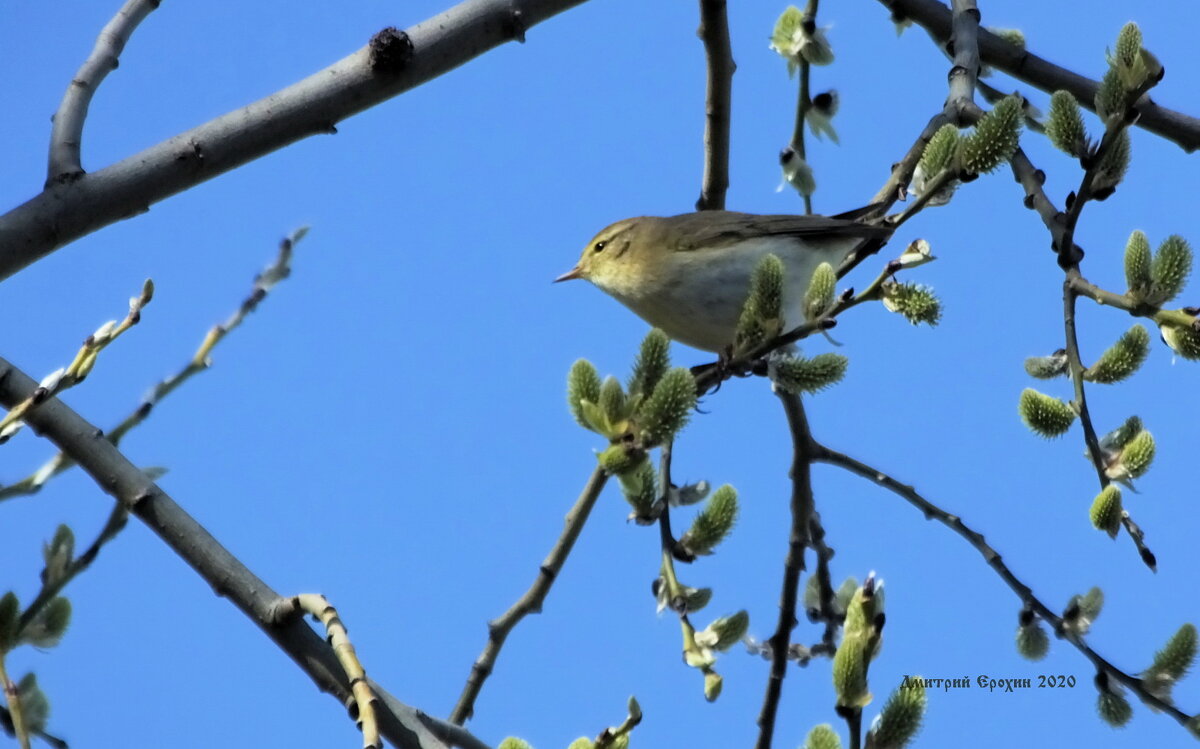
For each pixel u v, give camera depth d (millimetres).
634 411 6559
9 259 7922
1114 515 8023
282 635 6980
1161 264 8047
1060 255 8656
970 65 11023
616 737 6344
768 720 9727
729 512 7746
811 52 12141
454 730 8070
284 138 8609
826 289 7227
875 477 10531
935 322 7102
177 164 8359
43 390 6578
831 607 10312
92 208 8172
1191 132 11195
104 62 8617
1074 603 9125
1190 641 8742
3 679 6820
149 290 6809
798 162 12328
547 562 10883
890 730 5941
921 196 8016
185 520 7461
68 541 7523
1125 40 8258
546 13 9086
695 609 7648
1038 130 11953
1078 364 8531
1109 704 8875
